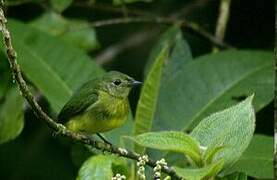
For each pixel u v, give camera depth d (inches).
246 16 545.3
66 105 419.5
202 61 457.4
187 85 448.8
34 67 457.1
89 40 549.6
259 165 382.6
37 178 560.1
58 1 507.5
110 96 419.8
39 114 305.0
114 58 585.9
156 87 379.6
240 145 285.1
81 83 459.2
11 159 561.6
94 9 559.2
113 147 323.6
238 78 454.3
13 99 469.4
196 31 537.0
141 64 587.8
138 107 380.8
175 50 474.3
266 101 446.6
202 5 560.7
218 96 446.9
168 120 437.4
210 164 279.7
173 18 557.9
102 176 320.5
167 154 399.5
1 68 472.4
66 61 463.5
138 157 317.7
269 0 538.6
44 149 565.0
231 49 490.6
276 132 290.4
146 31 591.8
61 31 548.1
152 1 536.4
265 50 504.4
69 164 562.3
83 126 415.8
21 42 468.8
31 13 551.2
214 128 289.6
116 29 593.3
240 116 288.0
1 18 284.4
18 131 465.1
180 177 288.2
